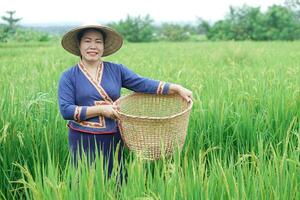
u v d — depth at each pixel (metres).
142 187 3.17
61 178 3.72
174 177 3.10
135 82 4.22
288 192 3.10
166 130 3.61
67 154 4.77
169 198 2.99
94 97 4.02
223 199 3.06
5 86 6.40
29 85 7.16
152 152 3.68
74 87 4.04
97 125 3.98
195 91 5.84
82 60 4.09
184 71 8.95
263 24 50.75
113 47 4.36
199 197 3.02
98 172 3.16
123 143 4.20
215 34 53.69
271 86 6.39
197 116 5.17
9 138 4.62
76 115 3.88
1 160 4.48
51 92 6.56
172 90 4.18
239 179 3.18
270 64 11.64
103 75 4.10
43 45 35.56
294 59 13.77
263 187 3.04
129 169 3.34
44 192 3.07
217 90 6.27
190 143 4.61
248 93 5.68
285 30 50.00
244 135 4.97
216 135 4.98
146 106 4.39
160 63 12.55
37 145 4.75
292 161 3.25
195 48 25.67
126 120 3.66
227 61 13.20
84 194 3.03
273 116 5.27
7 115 4.84
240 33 51.41
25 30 47.69
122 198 3.04
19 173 4.54
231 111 5.27
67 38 4.13
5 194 4.43
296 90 5.65
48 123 4.96
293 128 4.89
